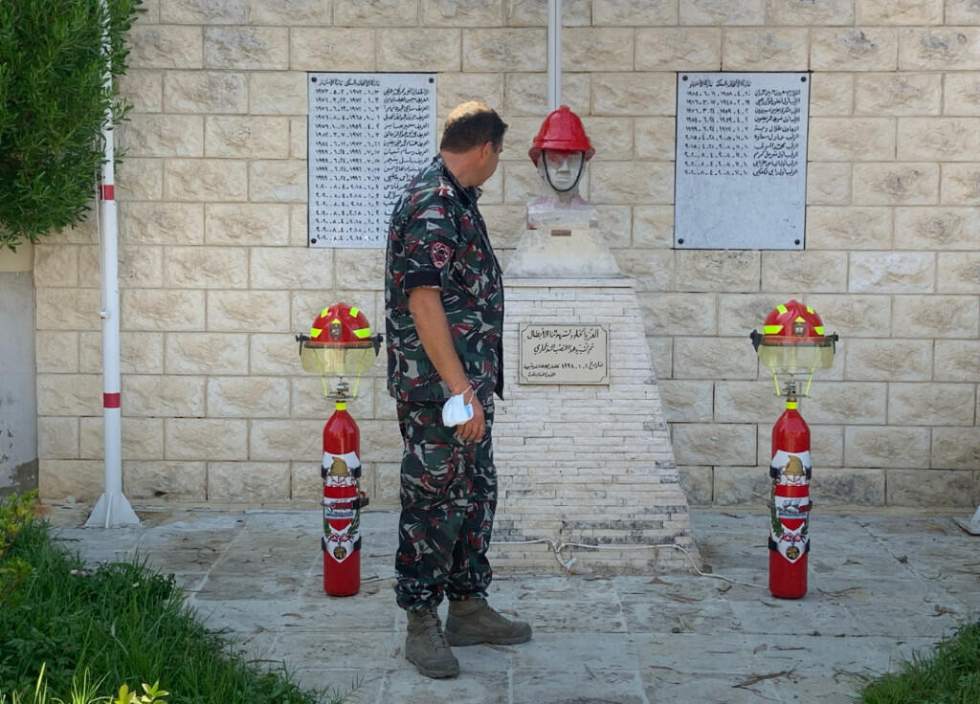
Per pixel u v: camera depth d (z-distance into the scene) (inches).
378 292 290.2
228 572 239.5
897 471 289.4
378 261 289.6
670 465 243.4
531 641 201.0
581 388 247.4
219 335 290.5
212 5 284.7
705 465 290.7
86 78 258.5
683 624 209.3
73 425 290.5
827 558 251.4
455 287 180.4
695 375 289.3
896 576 238.5
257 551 254.4
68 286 287.4
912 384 288.0
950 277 286.5
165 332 290.4
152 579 209.9
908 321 287.3
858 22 282.5
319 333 218.4
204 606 217.9
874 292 287.0
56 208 267.3
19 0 255.3
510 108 285.7
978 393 287.7
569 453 243.8
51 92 259.8
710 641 201.2
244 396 291.3
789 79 283.9
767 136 285.3
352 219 289.1
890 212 285.6
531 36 284.4
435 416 179.9
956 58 282.5
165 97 286.2
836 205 286.0
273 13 284.8
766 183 286.2
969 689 168.6
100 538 264.2
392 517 283.3
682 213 286.8
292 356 290.8
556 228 253.4
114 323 277.6
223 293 289.7
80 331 288.5
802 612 215.8
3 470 285.9
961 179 284.7
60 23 253.9
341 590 223.0
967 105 283.3
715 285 287.6
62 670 165.5
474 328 181.3
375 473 291.7
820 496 290.4
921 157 284.5
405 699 177.2
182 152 287.1
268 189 288.2
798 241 286.8
